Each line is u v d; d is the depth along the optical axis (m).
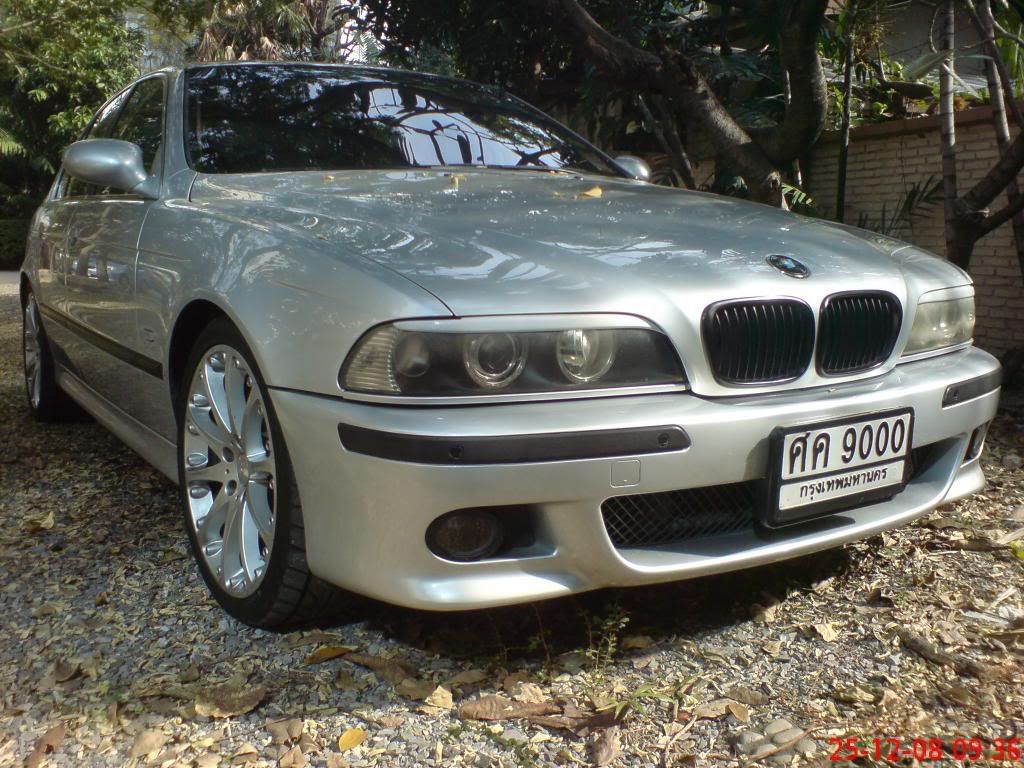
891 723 1.89
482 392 1.81
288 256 2.09
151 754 1.80
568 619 2.31
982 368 2.50
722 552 2.04
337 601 2.18
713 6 8.34
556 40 7.73
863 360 2.24
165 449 2.89
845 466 2.13
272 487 2.19
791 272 2.14
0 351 6.81
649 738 1.84
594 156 3.59
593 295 1.89
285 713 1.94
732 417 1.95
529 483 1.81
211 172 2.87
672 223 2.37
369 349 1.83
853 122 7.04
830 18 6.59
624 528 2.02
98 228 3.23
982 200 4.74
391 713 1.93
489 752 1.80
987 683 2.04
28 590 2.53
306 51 20.53
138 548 2.82
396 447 1.79
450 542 1.87
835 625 2.31
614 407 1.87
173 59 21.11
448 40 8.27
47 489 3.41
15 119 20.58
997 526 2.97
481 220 2.26
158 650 2.19
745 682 2.05
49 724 1.90
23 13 11.77
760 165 5.14
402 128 3.24
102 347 3.21
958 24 8.23
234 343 2.21
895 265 2.42
